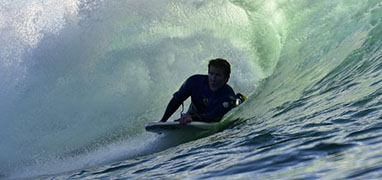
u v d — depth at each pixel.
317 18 22.23
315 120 12.14
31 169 18.53
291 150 9.02
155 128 17.45
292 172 7.26
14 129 20.78
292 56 21.38
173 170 10.27
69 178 13.02
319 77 17.33
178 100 18.39
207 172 8.88
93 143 20.38
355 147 8.13
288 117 14.15
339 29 20.22
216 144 12.98
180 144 16.61
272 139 11.20
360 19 19.64
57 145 20.59
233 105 17.97
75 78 21.62
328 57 18.80
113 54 22.20
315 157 8.03
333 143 8.84
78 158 18.66
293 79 19.17
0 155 20.08
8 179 17.59
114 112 21.45
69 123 21.05
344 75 16.17
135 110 21.77
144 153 17.05
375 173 6.07
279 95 18.03
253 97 19.77
